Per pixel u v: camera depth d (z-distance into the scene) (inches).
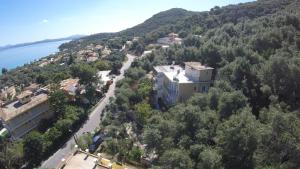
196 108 1955.0
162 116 2406.5
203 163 1493.6
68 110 3250.5
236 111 1852.9
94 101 3853.3
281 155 1364.4
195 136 1809.8
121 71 5428.2
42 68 7052.2
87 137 2564.0
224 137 1590.8
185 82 2669.8
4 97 4886.8
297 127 1379.2
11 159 2420.0
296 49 2413.9
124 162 2134.6
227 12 5935.0
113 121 2849.4
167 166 1587.1
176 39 6053.2
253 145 1477.6
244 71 2288.4
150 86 3393.2
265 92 2049.7
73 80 4320.9
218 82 2247.8
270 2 5241.1
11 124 3063.5
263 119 1768.0
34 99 3511.3
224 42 3292.3
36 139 2536.9
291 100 1956.2
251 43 2795.3
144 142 2064.5
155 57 4419.3
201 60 3139.8
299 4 3978.8
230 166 1558.8
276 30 2677.2
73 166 1501.0
